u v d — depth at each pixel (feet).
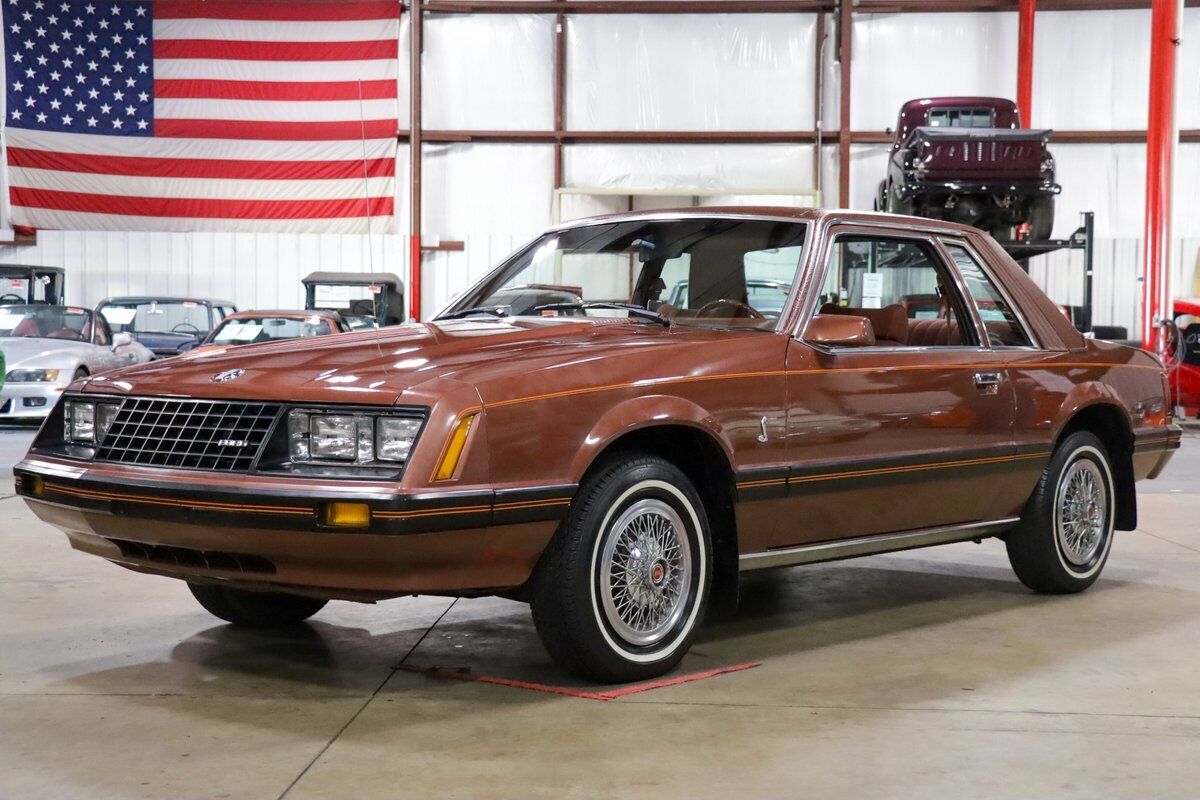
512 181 66.08
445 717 10.18
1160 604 15.21
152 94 65.31
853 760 9.10
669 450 12.10
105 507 10.70
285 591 10.85
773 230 13.38
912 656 12.43
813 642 13.05
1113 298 63.67
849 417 12.71
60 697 10.79
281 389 10.32
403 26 65.46
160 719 10.13
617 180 65.62
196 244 65.72
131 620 13.89
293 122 65.51
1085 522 15.88
